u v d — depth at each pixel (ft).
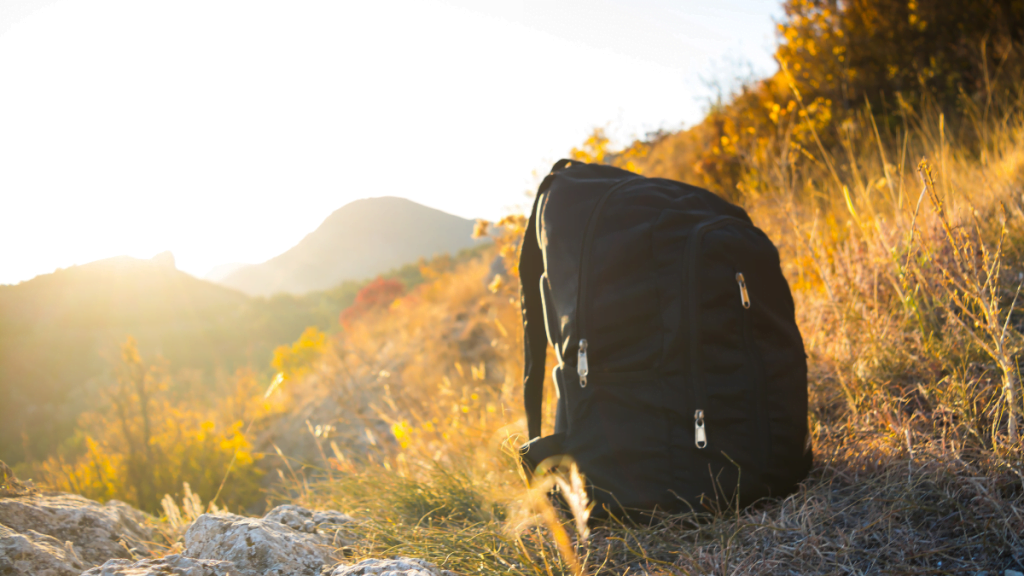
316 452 17.08
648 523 5.41
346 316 54.60
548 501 5.92
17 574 4.23
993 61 14.17
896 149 13.92
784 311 5.93
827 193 13.03
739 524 5.11
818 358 7.84
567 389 5.85
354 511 6.82
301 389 24.85
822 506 5.21
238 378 28.19
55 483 16.26
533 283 7.46
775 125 17.28
